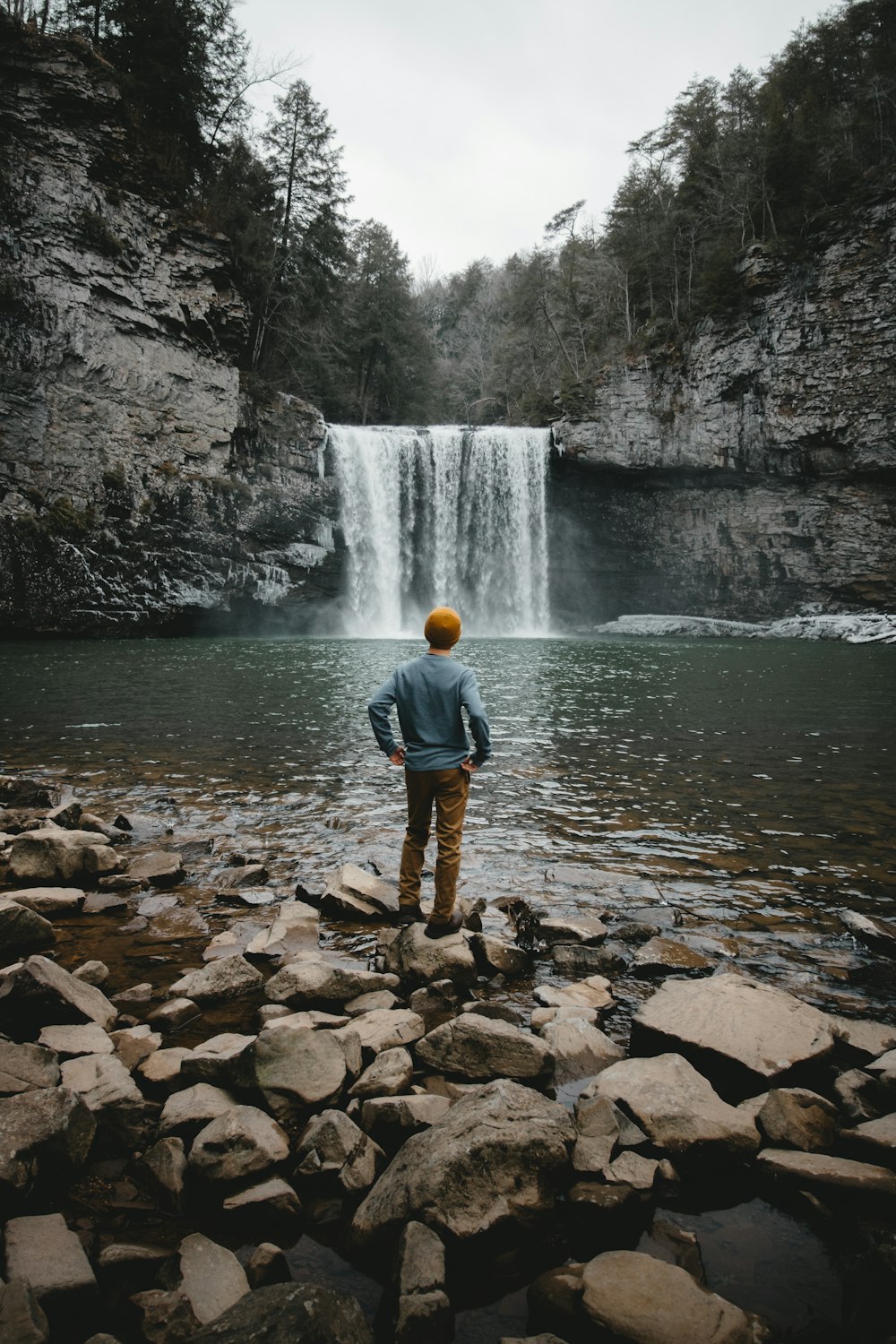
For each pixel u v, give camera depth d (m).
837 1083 2.51
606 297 52.25
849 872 4.85
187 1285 1.68
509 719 10.88
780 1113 2.32
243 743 9.02
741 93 46.12
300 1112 2.39
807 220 35.12
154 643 25.72
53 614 26.28
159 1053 2.66
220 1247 1.82
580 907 4.29
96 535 27.33
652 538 40.41
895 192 31.66
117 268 28.30
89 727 10.05
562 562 42.12
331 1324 1.53
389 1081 2.50
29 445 25.73
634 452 38.12
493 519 39.34
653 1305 1.63
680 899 4.41
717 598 39.19
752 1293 1.74
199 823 5.86
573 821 5.97
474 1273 1.82
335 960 3.63
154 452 29.31
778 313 34.81
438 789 3.85
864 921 3.91
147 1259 1.78
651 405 38.06
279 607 33.88
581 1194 2.01
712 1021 2.78
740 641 31.02
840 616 33.19
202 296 31.03
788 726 10.38
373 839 5.52
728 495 38.09
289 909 4.09
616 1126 2.24
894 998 3.26
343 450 36.72
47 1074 2.37
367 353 52.72
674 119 48.25
